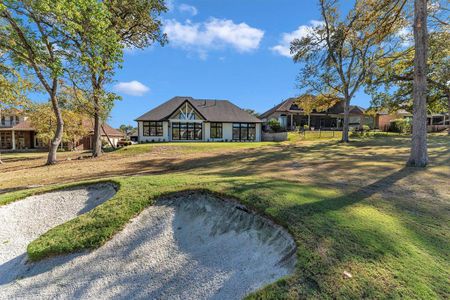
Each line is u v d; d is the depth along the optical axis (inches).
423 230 156.1
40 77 549.0
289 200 199.9
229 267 158.4
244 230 187.3
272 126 1380.4
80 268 180.9
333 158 474.3
